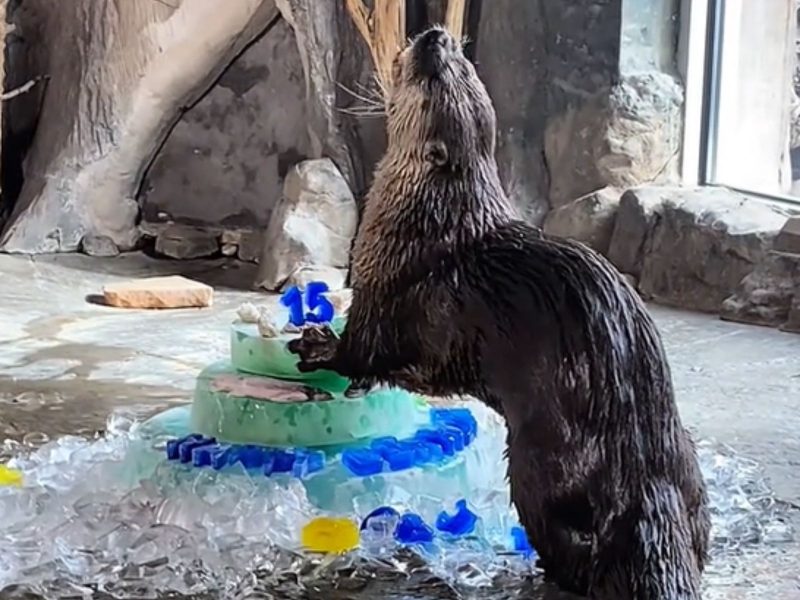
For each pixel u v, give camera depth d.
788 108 3.61
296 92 4.11
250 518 1.93
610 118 3.60
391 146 1.91
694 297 3.37
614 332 1.77
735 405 2.57
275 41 4.11
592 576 1.78
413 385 1.93
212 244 4.14
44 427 2.41
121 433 2.30
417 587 1.83
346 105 3.87
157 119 4.11
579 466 1.77
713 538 1.97
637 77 3.61
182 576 1.84
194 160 4.25
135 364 2.80
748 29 3.65
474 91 1.87
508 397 1.81
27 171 4.28
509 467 1.83
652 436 1.77
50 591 1.81
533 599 1.81
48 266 3.83
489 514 2.00
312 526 1.93
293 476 1.98
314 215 3.69
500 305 1.81
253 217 4.23
